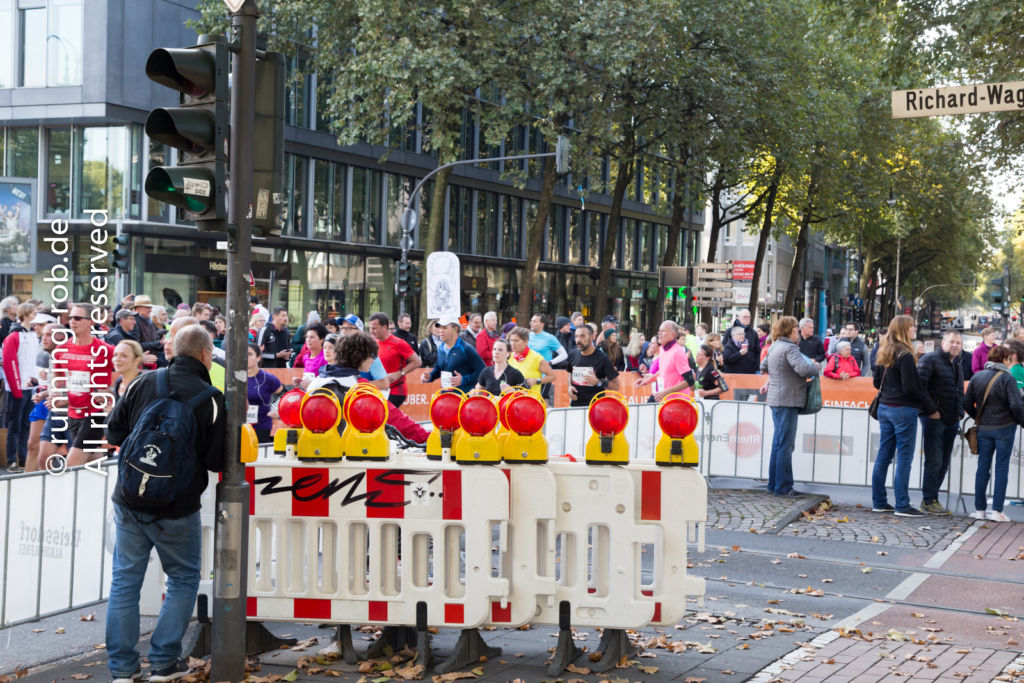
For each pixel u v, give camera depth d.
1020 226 37.66
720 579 8.69
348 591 6.15
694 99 34.06
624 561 6.03
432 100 28.78
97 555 7.44
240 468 5.61
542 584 6.04
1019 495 13.46
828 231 56.59
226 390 5.59
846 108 41.03
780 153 38.41
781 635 6.98
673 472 6.03
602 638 6.30
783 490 13.01
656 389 14.18
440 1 29.27
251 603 6.25
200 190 5.34
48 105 32.19
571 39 29.83
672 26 31.28
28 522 6.83
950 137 24.97
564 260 52.84
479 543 5.98
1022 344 11.81
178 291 33.69
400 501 6.07
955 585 8.70
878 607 7.91
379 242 40.94
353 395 6.16
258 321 19.69
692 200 37.31
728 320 46.41
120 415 5.89
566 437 12.53
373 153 40.12
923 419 12.24
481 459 5.98
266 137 5.56
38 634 6.90
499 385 12.59
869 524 11.40
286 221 36.69
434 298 24.42
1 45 32.66
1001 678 6.09
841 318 92.62
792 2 35.53
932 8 22.39
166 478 5.66
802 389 12.94
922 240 72.56
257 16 5.53
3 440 14.12
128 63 32.34
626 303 58.56
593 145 32.25
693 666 6.20
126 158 33.06
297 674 5.97
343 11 29.52
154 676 5.84
